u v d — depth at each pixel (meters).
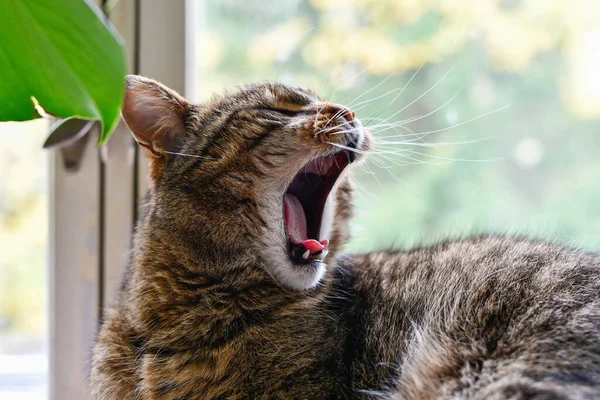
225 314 0.45
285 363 0.44
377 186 0.56
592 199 0.58
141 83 0.46
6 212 0.54
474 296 0.45
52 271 0.52
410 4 0.57
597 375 0.39
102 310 0.50
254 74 0.56
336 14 0.57
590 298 0.43
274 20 0.57
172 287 0.45
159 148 0.47
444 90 0.57
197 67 0.55
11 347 0.54
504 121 0.58
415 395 0.42
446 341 0.43
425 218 0.57
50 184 0.52
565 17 0.58
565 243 0.48
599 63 0.58
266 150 0.46
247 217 0.45
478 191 0.58
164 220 0.45
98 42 0.33
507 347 0.41
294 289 0.46
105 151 0.51
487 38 0.57
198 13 0.55
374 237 0.56
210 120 0.47
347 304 0.47
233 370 0.44
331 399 0.44
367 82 0.56
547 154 0.58
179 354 0.44
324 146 0.47
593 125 0.58
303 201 0.51
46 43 0.34
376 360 0.45
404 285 0.47
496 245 0.48
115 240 0.52
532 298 0.43
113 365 0.46
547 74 0.58
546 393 0.38
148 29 0.52
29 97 0.36
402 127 0.54
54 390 0.52
